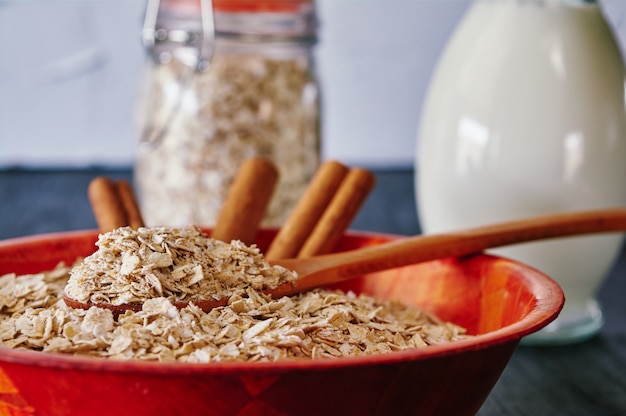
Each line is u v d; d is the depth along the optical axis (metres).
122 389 0.42
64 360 0.40
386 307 0.58
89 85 1.05
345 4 1.07
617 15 0.77
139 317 0.51
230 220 0.62
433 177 0.70
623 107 0.68
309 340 0.51
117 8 1.03
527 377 0.65
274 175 0.64
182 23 0.73
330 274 0.57
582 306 0.70
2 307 0.55
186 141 0.73
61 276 0.58
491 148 0.67
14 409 0.44
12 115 1.05
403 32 1.07
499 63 0.68
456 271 0.60
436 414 0.48
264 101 0.74
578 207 0.67
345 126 1.09
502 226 0.60
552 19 0.68
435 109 0.70
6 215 0.89
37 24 1.03
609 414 0.61
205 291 0.53
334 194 0.63
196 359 0.47
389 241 0.62
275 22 0.74
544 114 0.67
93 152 1.06
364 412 0.45
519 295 0.55
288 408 0.43
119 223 0.61
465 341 0.45
